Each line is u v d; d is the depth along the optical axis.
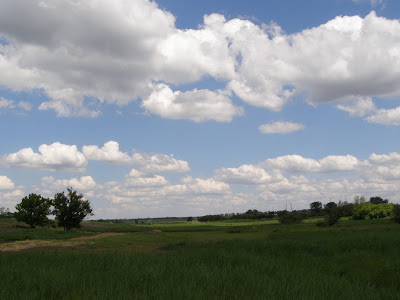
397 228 47.91
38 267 11.58
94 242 33.97
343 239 26.34
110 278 9.38
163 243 33.25
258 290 8.11
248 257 15.70
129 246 30.00
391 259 14.96
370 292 8.36
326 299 7.62
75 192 63.41
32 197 64.12
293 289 8.17
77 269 11.34
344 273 13.01
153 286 8.17
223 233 60.59
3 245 31.06
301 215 95.12
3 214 88.38
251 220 179.25
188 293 7.40
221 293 7.66
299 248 20.72
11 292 7.67
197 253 17.89
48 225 65.25
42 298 7.21
